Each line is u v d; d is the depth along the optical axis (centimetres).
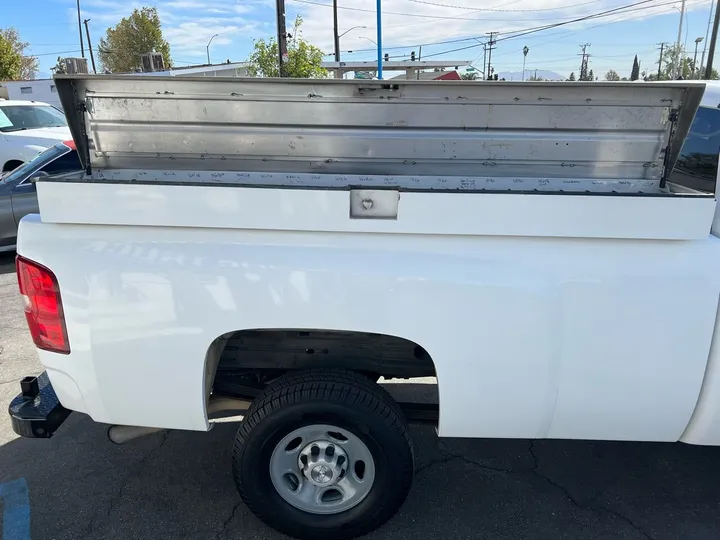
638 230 210
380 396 235
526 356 221
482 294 217
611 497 287
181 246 220
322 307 219
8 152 1016
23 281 228
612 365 221
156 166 246
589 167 238
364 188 211
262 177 244
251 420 236
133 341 226
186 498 286
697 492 291
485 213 211
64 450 326
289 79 227
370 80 227
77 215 219
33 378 268
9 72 4009
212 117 238
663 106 227
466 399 227
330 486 245
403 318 219
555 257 216
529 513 275
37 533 262
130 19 5459
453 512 276
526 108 231
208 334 223
